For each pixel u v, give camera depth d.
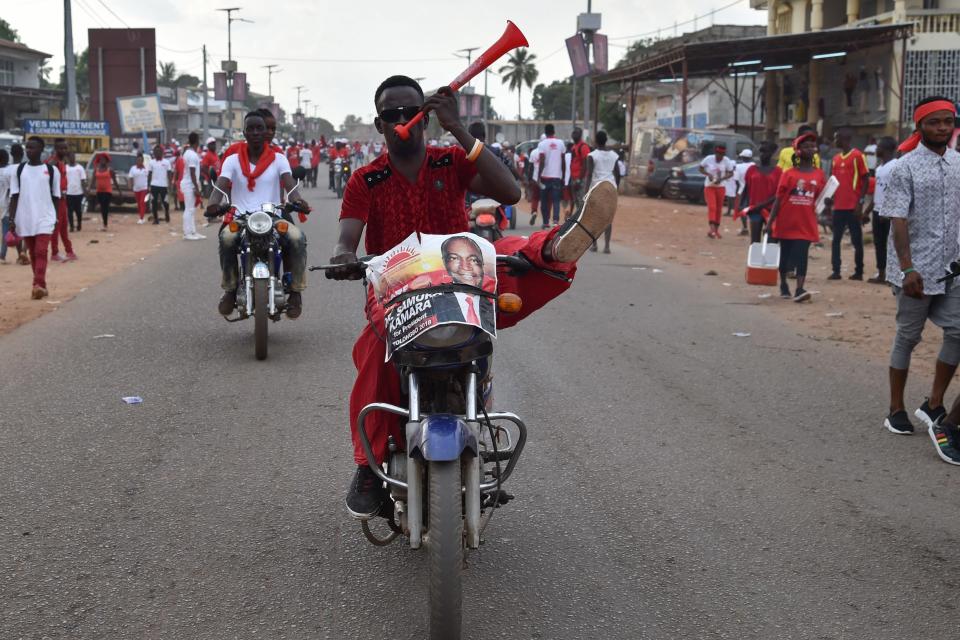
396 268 3.63
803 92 39.09
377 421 3.83
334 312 10.55
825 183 11.51
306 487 5.20
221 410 6.62
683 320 10.37
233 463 5.55
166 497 5.02
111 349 8.53
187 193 19.08
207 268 14.35
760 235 15.40
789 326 10.08
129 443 5.88
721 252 17.84
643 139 35.31
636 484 5.32
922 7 33.78
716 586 4.10
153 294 11.80
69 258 15.49
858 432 6.36
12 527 4.60
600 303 11.42
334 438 6.03
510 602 3.95
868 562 4.35
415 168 4.03
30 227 11.31
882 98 33.34
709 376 7.81
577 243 3.71
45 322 9.85
